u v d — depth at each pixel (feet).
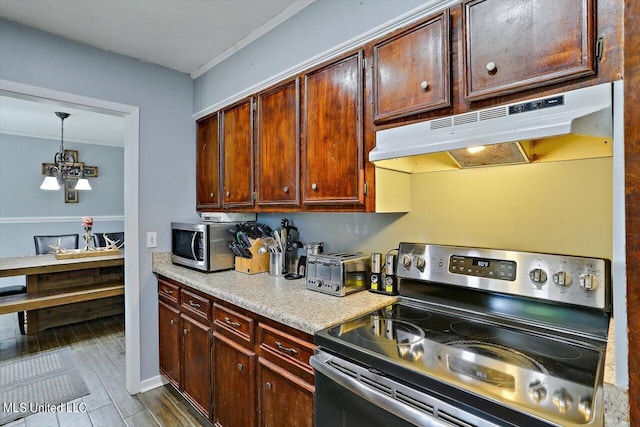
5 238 16.12
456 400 2.75
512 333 3.91
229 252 7.73
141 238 8.04
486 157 4.38
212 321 6.24
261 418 5.12
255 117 6.88
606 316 3.58
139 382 7.98
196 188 8.99
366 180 4.90
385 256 5.90
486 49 3.65
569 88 3.13
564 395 2.60
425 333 3.93
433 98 4.08
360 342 3.67
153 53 7.79
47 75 6.80
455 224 5.07
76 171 17.90
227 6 6.06
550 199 4.20
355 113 5.01
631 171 1.99
